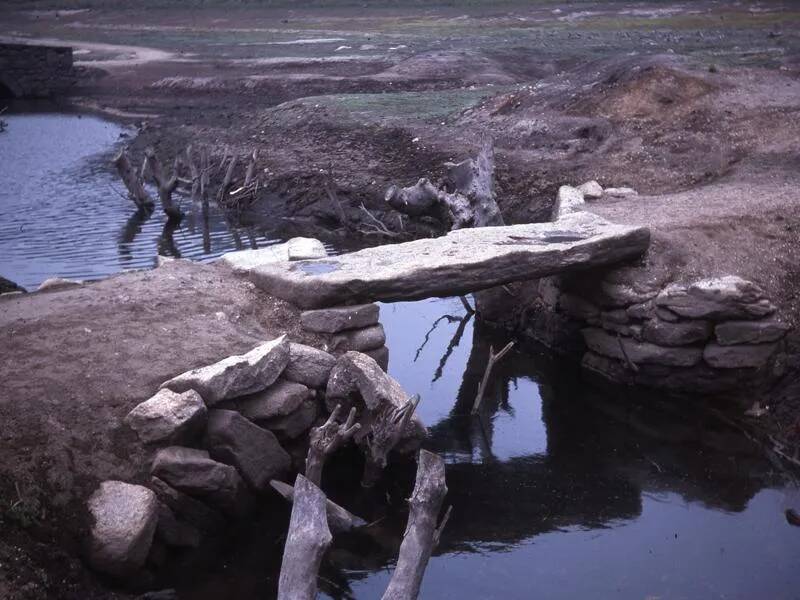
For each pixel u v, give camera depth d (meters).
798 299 11.19
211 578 7.88
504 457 10.23
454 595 7.79
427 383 12.02
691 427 10.77
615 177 16.91
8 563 6.75
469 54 35.25
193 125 29.52
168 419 7.94
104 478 7.71
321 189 20.16
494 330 13.77
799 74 20.97
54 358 8.73
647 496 9.38
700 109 18.88
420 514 6.82
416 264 10.57
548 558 8.31
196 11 65.44
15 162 26.86
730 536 8.62
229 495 8.12
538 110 20.94
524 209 16.84
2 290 13.09
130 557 7.29
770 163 16.19
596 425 10.93
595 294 11.88
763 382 10.83
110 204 21.78
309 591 6.45
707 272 11.32
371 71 36.34
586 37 40.22
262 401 8.80
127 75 42.19
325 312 10.07
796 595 7.70
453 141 20.59
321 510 6.81
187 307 10.09
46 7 71.12
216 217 20.45
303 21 57.50
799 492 9.38
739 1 50.69
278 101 32.47
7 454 7.57
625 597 7.72
